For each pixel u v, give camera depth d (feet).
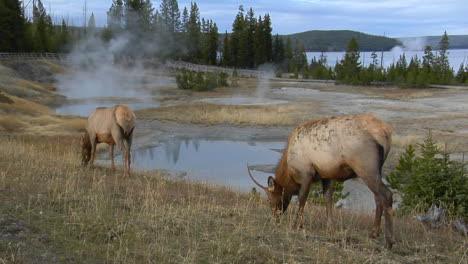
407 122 97.40
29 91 146.10
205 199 26.73
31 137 71.26
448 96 148.56
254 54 298.76
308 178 19.49
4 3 224.33
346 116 18.31
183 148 76.38
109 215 18.69
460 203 24.64
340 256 15.83
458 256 17.20
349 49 236.63
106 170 34.83
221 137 87.71
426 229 21.86
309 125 19.51
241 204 25.84
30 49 241.76
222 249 15.69
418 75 186.09
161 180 31.76
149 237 16.58
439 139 76.79
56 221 17.21
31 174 26.09
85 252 14.70
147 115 110.22
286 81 227.61
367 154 17.08
